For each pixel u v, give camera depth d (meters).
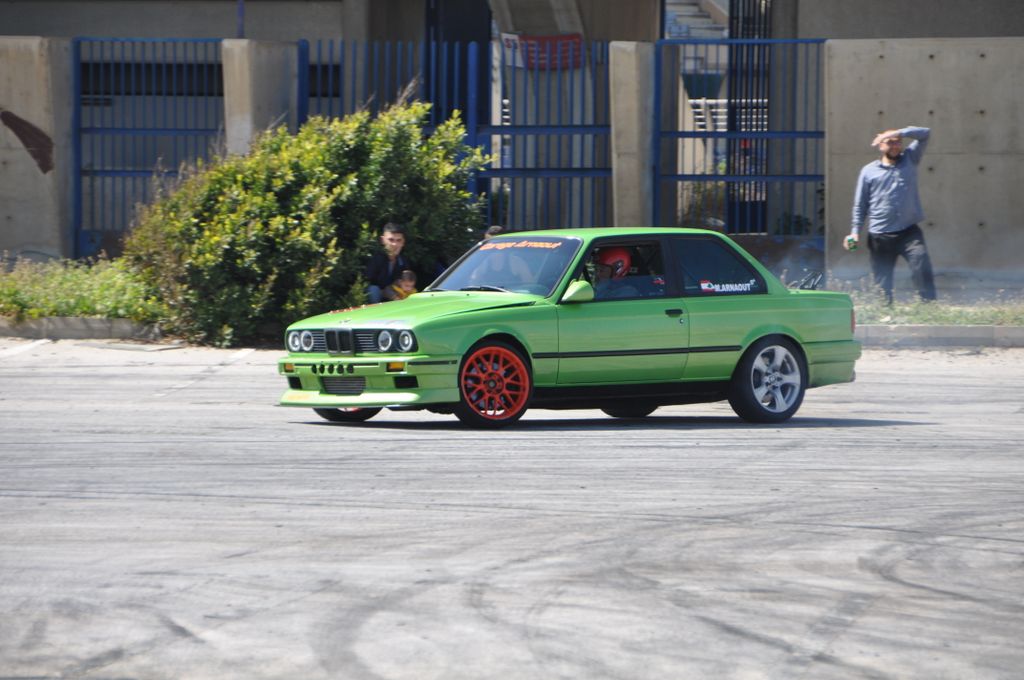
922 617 10.14
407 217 32.03
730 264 20.59
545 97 43.59
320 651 9.21
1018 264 36.78
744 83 45.12
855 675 8.84
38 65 37.28
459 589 10.72
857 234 32.22
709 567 11.48
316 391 19.14
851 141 36.78
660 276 19.95
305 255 30.50
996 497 14.59
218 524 12.89
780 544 12.32
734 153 42.62
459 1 52.22
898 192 31.66
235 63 36.75
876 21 43.97
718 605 10.38
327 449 17.16
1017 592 10.85
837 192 36.91
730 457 16.91
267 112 37.59
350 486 14.70
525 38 45.50
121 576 11.05
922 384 25.67
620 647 9.34
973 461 16.92
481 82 47.72
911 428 20.12
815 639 9.59
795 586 10.94
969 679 8.81
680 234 20.39
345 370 18.62
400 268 28.38
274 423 19.83
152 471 15.62
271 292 30.50
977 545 12.41
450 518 13.18
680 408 23.42
